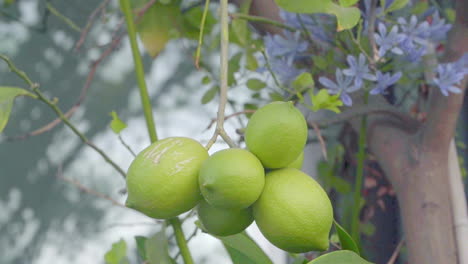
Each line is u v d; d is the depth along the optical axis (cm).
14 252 205
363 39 103
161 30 122
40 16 197
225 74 77
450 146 104
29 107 208
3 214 206
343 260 76
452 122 96
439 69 95
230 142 75
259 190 72
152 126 95
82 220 205
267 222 73
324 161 135
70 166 207
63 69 205
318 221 72
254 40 115
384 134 103
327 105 97
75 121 207
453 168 102
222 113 76
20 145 207
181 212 75
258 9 109
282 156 73
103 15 123
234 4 113
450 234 97
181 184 73
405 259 133
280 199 72
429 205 97
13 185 207
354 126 110
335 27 105
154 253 85
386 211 135
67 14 193
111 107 208
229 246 92
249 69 120
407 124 103
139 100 210
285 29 106
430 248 96
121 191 98
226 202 72
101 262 202
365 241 135
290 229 72
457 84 97
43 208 207
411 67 108
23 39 203
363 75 98
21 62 206
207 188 71
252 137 74
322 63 105
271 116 73
